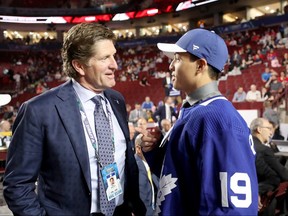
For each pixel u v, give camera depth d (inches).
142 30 1109.7
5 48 945.5
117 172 55.7
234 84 498.3
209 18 966.4
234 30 779.4
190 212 47.3
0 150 181.2
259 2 835.4
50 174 52.0
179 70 52.1
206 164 43.7
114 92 62.9
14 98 708.7
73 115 52.7
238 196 41.9
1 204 161.8
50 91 54.3
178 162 48.3
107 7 1050.1
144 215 62.8
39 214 50.0
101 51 51.8
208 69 50.5
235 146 43.4
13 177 49.6
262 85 458.3
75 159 51.4
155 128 62.6
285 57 488.1
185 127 47.6
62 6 1075.9
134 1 1016.9
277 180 121.3
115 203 55.7
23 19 1048.2
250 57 570.3
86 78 54.4
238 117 46.7
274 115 285.6
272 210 121.3
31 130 50.0
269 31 689.0
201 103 49.0
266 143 143.1
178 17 992.9
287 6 732.0
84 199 51.8
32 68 863.7
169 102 315.3
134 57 858.8
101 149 54.1
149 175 95.2
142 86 653.3
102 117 56.2
